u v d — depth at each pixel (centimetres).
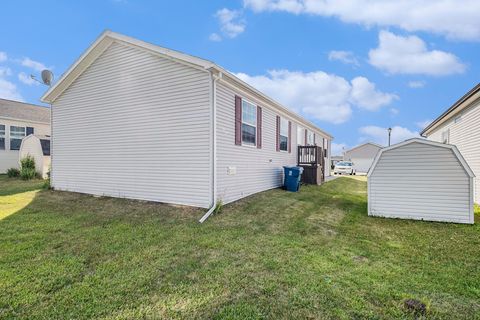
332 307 267
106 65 825
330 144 2178
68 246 427
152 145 739
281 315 254
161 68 724
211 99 652
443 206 620
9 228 514
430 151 630
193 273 337
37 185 1075
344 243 464
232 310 260
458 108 1003
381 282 320
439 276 341
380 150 671
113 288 299
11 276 323
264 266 360
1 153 1594
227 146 727
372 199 676
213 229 523
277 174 1077
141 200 754
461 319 253
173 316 251
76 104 893
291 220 605
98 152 842
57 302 272
